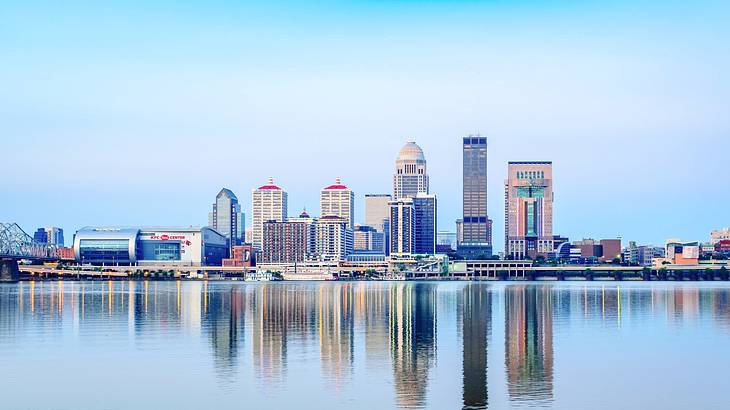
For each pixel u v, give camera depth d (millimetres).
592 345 130375
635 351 122812
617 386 94562
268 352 121750
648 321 174500
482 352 122062
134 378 99625
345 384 95688
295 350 124188
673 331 152125
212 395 90000
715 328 157750
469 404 85438
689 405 85312
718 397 89062
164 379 98875
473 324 169125
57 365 109062
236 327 161250
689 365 108938
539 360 113750
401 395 89750
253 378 99500
